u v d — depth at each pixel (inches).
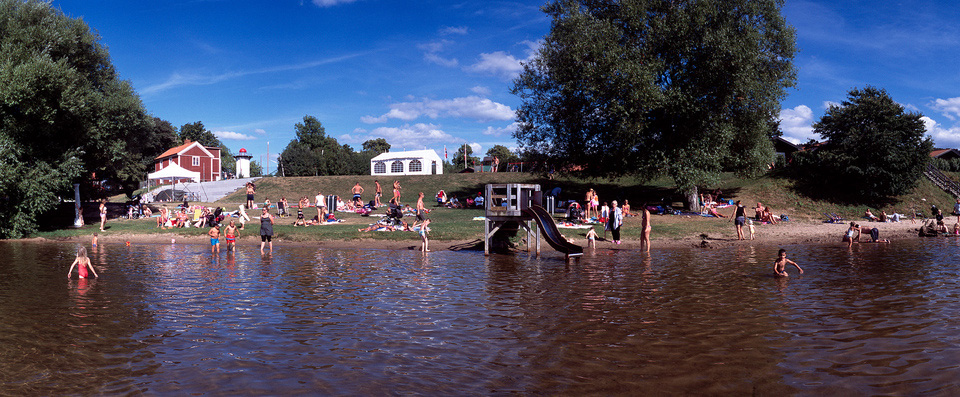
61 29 1075.9
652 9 1268.5
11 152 972.6
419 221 1074.1
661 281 541.0
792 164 1737.2
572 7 1290.6
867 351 299.3
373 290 493.4
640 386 249.0
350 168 3058.6
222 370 272.8
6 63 940.6
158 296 463.2
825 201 1550.2
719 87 1196.5
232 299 450.3
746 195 1610.5
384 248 865.5
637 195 1668.3
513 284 526.3
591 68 1211.9
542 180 1905.8
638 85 1179.9
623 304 429.1
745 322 366.3
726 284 520.4
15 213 1001.5
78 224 1129.4
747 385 249.3
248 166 2974.9
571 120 1341.0
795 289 490.9
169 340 327.0
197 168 2861.7
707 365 278.2
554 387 248.7
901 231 1151.0
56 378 260.4
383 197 1854.1
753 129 1309.1
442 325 363.6
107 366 278.5
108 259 720.3
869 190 1539.1
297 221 1111.0
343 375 265.7
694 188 1333.7
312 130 3806.6
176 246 895.1
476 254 791.7
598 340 325.7
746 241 943.0
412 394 240.5
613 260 714.8
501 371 271.6
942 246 883.4
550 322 370.3
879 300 438.6
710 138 1267.2
